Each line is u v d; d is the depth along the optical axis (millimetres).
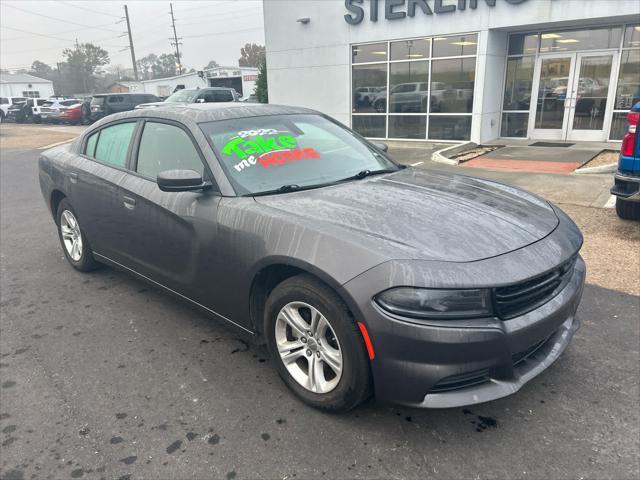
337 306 2523
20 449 2625
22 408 2953
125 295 4508
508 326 2387
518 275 2395
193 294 3514
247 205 3018
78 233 4887
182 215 3348
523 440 2584
